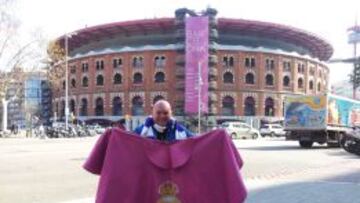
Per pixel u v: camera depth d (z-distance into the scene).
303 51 102.31
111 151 5.09
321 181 14.80
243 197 5.00
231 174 5.02
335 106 35.47
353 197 11.69
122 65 93.69
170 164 5.04
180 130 5.46
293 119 35.19
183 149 5.10
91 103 97.00
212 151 5.10
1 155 25.25
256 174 16.70
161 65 91.25
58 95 105.62
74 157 23.83
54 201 10.80
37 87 108.31
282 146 36.16
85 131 61.62
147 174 5.03
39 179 14.97
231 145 5.17
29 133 66.75
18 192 12.20
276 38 96.50
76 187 13.18
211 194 5.03
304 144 35.12
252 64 92.62
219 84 90.19
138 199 5.00
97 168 5.24
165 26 91.00
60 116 103.75
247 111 92.25
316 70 104.06
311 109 34.53
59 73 61.19
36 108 108.81
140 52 92.25
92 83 97.19
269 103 93.88
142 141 5.09
